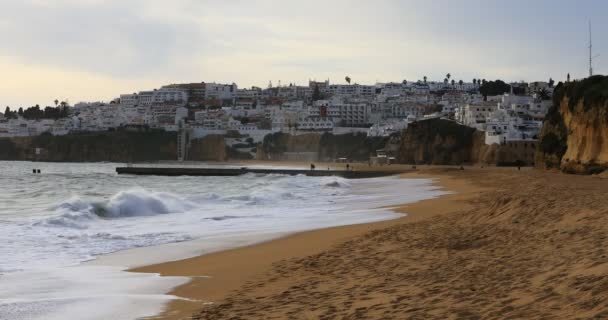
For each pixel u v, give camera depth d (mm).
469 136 161625
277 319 11094
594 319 7949
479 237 19312
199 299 13672
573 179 56969
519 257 14266
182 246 23156
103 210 34750
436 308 10477
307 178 99375
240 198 47625
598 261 11086
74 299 13812
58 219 30688
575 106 84750
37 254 21406
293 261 18344
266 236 25562
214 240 24672
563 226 17859
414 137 171000
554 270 11656
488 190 49281
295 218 33094
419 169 118500
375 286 13406
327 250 20047
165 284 15688
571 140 81375
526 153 140375
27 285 15883
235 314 11797
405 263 16156
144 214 36031
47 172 144750
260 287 14711
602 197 24016
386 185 71000
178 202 41312
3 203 47344
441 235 20922
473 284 12125
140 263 19531
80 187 76625
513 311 9344
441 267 14836
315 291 13516
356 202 44625
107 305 13117
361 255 18297
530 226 19469
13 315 12352
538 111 175875
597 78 82750
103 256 20984
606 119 71000
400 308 10867
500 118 165000
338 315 10914
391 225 26859
